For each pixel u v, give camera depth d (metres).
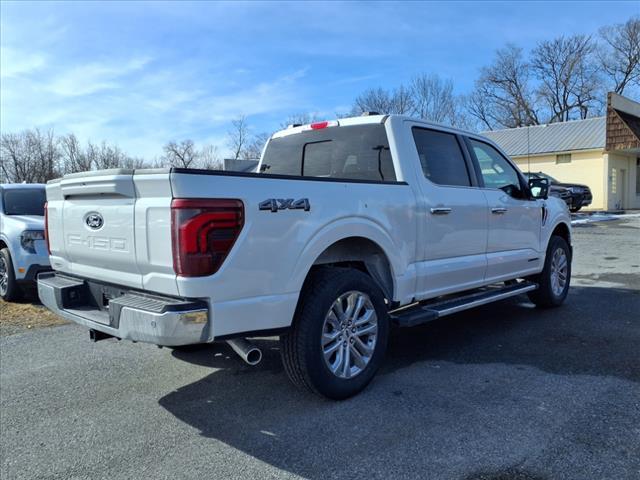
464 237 4.83
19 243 7.04
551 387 3.85
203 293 2.97
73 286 3.85
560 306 6.52
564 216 6.56
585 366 4.29
